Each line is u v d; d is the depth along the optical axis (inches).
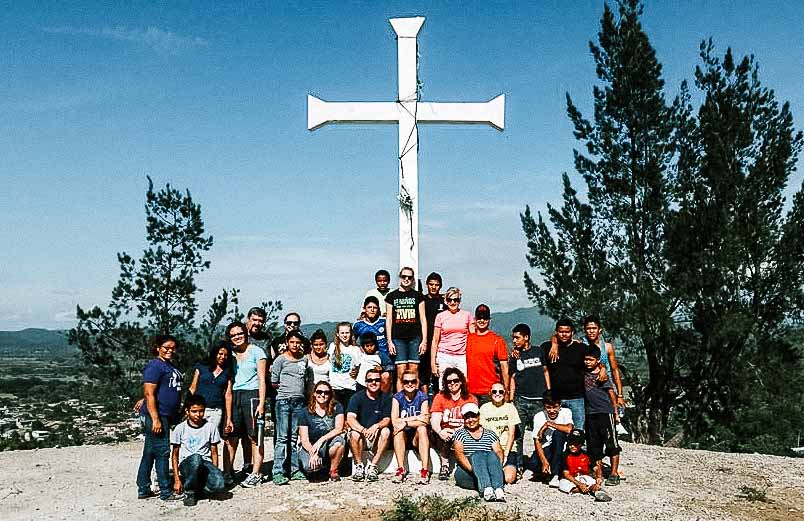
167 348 338.0
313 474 364.2
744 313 684.7
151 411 330.6
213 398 345.4
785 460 443.5
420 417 363.3
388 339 389.4
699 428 754.2
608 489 363.3
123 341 740.7
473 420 343.6
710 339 696.4
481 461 339.0
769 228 687.1
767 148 722.8
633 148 772.0
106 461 457.7
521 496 341.1
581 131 786.2
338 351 381.7
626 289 729.6
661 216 738.8
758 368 702.5
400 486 350.3
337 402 365.7
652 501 346.3
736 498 362.9
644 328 703.1
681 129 759.7
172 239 757.9
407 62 442.9
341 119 443.2
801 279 689.0
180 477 334.0
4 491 370.9
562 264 767.7
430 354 402.0
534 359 379.9
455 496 334.6
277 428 361.4
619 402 373.7
